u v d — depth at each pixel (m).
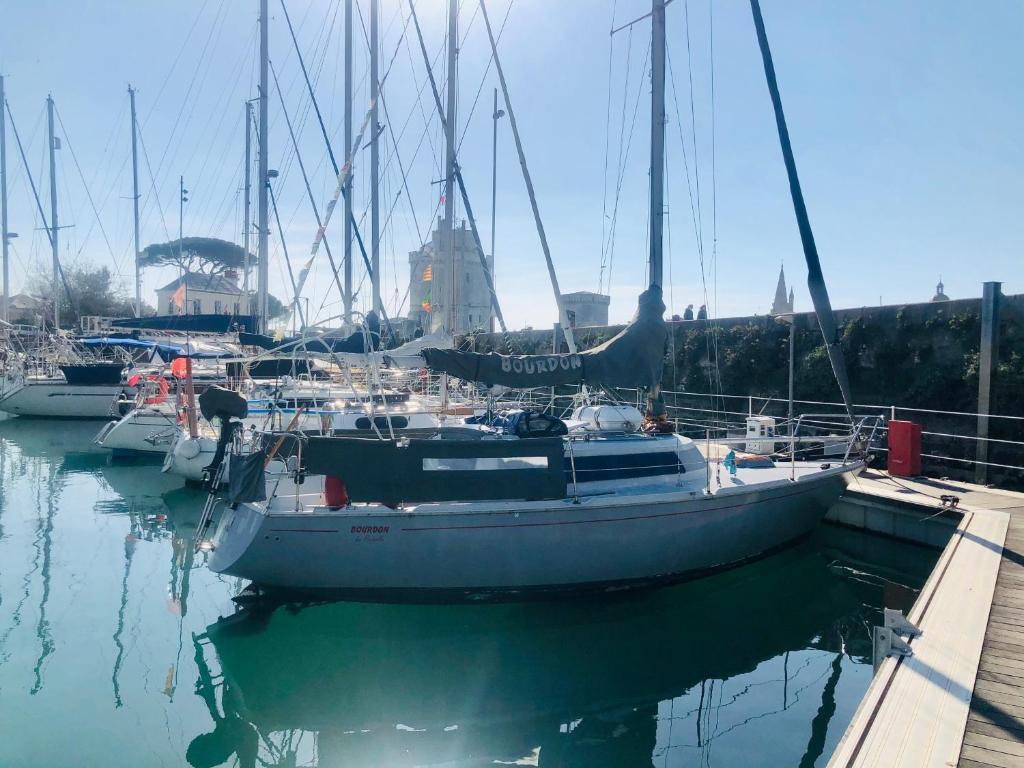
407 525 7.25
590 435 8.74
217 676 6.47
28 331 29.86
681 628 7.94
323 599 7.54
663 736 5.69
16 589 8.35
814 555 10.07
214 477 8.76
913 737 3.83
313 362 14.91
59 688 6.05
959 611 5.66
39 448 17.73
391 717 5.99
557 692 6.46
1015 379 11.24
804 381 15.44
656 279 9.61
